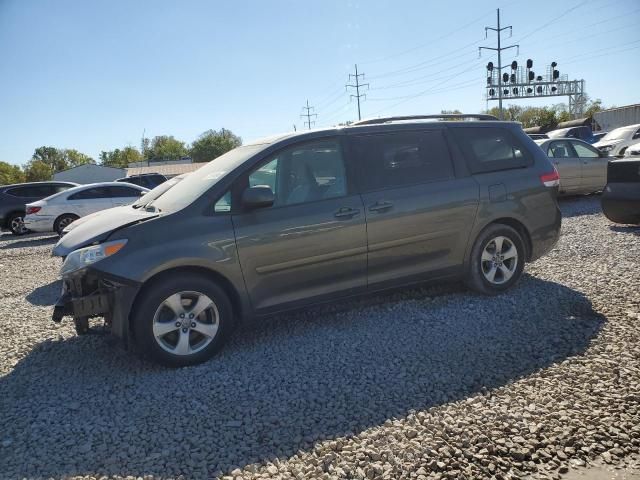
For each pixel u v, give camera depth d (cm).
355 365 389
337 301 471
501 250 533
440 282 526
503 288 533
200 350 411
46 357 445
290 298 447
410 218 482
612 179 837
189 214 418
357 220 460
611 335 410
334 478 257
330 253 453
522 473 257
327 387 357
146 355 401
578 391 330
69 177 6481
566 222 973
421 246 493
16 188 1733
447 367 377
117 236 404
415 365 382
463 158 521
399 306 514
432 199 493
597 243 746
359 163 477
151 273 395
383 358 399
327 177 465
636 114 3616
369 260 471
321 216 448
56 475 271
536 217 543
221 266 415
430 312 493
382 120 526
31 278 845
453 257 511
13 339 496
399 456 272
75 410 343
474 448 276
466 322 462
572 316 461
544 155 565
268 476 262
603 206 848
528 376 354
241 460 278
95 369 412
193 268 415
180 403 346
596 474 255
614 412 304
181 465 276
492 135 546
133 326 399
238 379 378
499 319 464
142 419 326
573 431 288
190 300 411
